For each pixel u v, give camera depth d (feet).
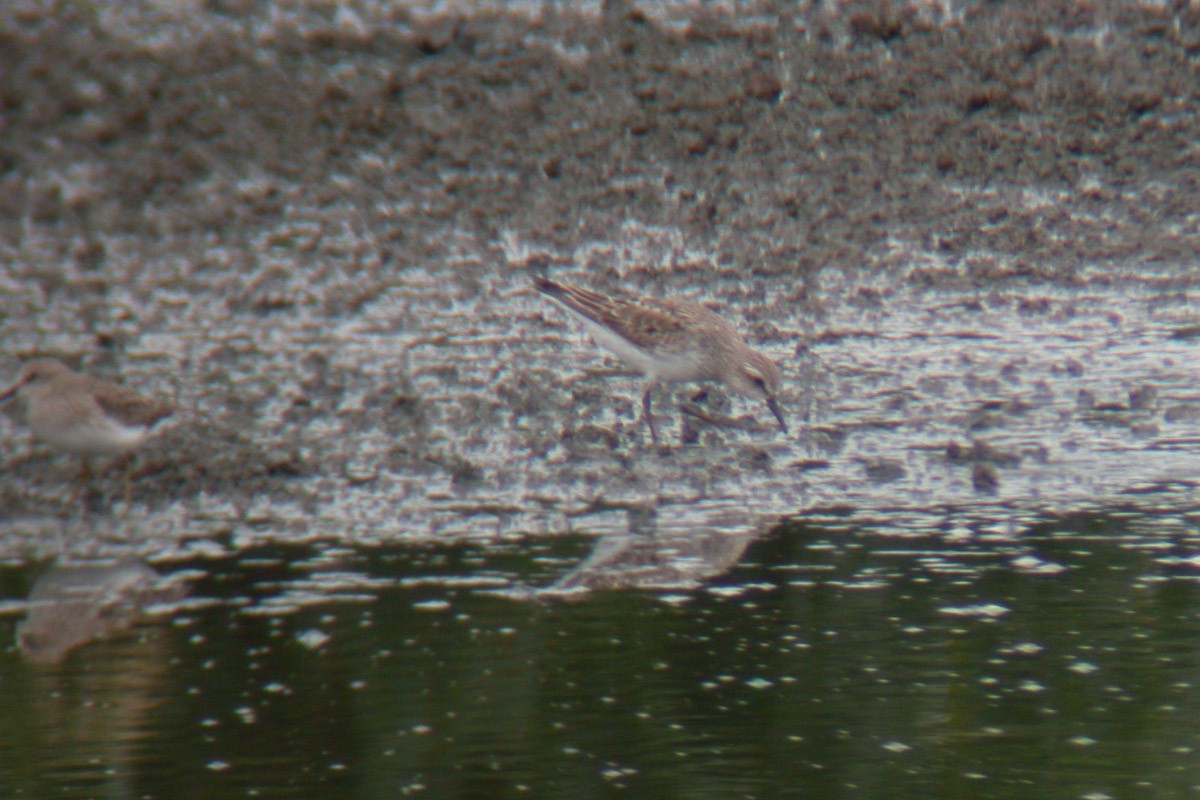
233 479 42.45
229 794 23.99
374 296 66.69
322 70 94.07
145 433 40.55
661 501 40.70
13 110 90.43
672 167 83.35
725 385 46.16
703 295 65.46
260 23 98.53
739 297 65.00
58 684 28.66
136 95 91.45
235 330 61.67
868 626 31.09
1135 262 68.85
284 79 93.30
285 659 29.84
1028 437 45.78
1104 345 56.70
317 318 63.41
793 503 40.22
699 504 40.32
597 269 70.03
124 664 29.71
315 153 86.48
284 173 84.53
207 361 56.70
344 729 26.48
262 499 41.27
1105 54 92.32
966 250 71.31
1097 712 26.76
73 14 97.91
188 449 44.86
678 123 87.92
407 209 79.56
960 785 24.06
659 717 26.86
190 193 82.58
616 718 26.81
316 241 75.66
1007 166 81.97
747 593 33.32
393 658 29.78
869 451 44.73
